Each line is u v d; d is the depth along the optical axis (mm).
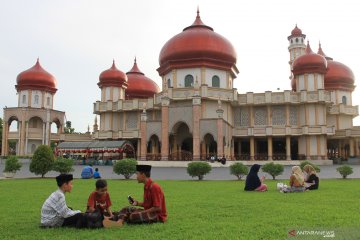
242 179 23094
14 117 55719
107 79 53688
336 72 58031
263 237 6254
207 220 7918
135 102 51188
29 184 18609
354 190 14586
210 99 44656
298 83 48062
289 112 47469
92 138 55500
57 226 7297
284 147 52188
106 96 53750
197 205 10328
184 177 25375
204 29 49656
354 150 54750
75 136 58094
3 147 55062
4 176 25406
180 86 47062
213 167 35906
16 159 25375
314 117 46375
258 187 14625
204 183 19578
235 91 46250
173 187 16859
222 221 7797
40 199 12086
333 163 47281
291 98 46625
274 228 6945
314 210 9141
